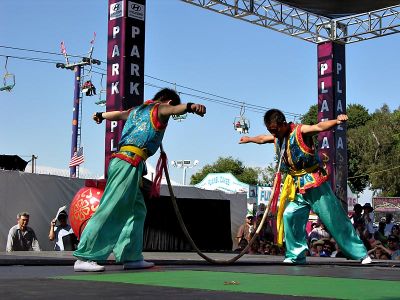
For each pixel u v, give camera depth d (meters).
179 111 3.86
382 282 3.12
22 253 6.25
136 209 3.98
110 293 2.36
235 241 12.88
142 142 3.93
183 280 3.09
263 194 20.28
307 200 5.51
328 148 12.87
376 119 39.16
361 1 11.84
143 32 8.94
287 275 3.57
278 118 5.39
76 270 3.64
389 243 8.56
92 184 6.50
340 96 13.16
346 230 5.56
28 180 9.09
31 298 2.14
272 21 12.34
